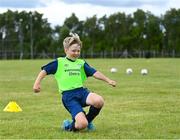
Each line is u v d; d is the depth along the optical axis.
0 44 112.00
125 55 103.94
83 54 103.62
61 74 9.40
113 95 16.62
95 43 110.88
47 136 8.51
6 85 21.89
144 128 9.39
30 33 115.00
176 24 110.75
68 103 9.20
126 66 44.88
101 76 9.52
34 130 9.18
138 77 27.30
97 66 45.34
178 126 9.60
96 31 113.19
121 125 9.81
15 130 9.20
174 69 37.75
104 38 111.69
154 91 18.05
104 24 114.00
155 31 109.75
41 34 115.31
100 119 10.72
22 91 18.64
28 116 11.32
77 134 8.70
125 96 16.22
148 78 26.33
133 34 110.19
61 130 9.18
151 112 11.97
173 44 109.44
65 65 9.42
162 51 109.19
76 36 9.56
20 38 114.12
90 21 113.94
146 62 58.47
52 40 112.25
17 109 12.37
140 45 110.19
